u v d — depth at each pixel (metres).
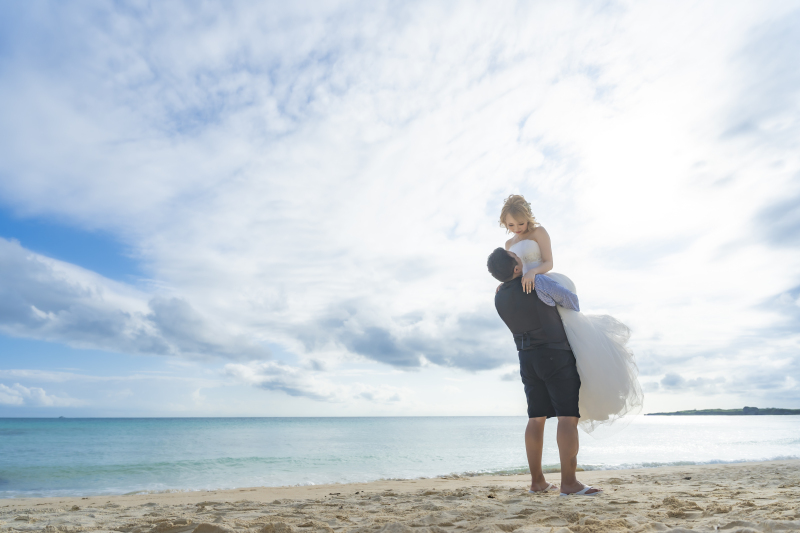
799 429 38.88
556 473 8.34
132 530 2.29
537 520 2.01
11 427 43.28
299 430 40.66
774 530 1.46
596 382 3.20
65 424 52.03
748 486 4.04
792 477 5.12
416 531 1.80
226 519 2.49
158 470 11.83
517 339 3.42
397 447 19.78
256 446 20.83
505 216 3.55
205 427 46.66
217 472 11.30
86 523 2.75
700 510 2.17
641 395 3.31
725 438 24.72
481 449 18.55
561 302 3.27
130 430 38.59
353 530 1.98
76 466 12.86
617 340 3.38
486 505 2.66
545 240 3.51
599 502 2.70
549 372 3.24
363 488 5.90
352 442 23.62
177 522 2.23
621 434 29.91
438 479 7.31
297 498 4.43
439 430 41.41
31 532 2.37
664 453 14.72
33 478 10.53
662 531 1.57
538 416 3.46
